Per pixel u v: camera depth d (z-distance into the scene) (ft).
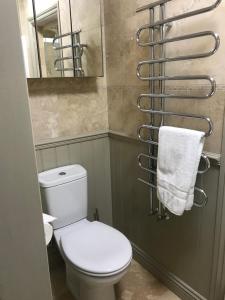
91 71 5.85
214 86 3.69
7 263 1.73
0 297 1.77
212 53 3.53
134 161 5.93
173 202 4.39
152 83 4.77
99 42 5.83
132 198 6.30
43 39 5.06
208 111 4.11
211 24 3.77
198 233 4.77
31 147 1.64
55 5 5.06
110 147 6.64
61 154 5.95
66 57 5.44
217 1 3.31
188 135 4.03
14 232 1.70
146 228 6.08
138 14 4.94
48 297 2.02
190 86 4.30
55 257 6.31
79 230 5.31
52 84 5.52
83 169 5.80
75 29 5.42
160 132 4.49
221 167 4.04
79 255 4.58
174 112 4.59
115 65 5.87
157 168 4.70
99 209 6.98
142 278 6.03
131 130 5.82
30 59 4.98
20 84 1.52
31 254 1.83
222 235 4.30
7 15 1.41
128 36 5.31
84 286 4.89
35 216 1.77
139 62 4.80
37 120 5.50
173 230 5.32
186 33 4.16
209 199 4.41
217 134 4.05
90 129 6.32
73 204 5.60
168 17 4.39
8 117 1.52
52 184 5.19
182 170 4.16
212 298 4.77
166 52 4.58
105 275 4.24
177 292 5.50
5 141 1.54
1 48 1.42
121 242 4.89
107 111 6.48
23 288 1.86
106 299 4.91
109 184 6.98
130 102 5.68
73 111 5.95
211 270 4.67
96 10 5.64
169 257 5.59
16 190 1.64
